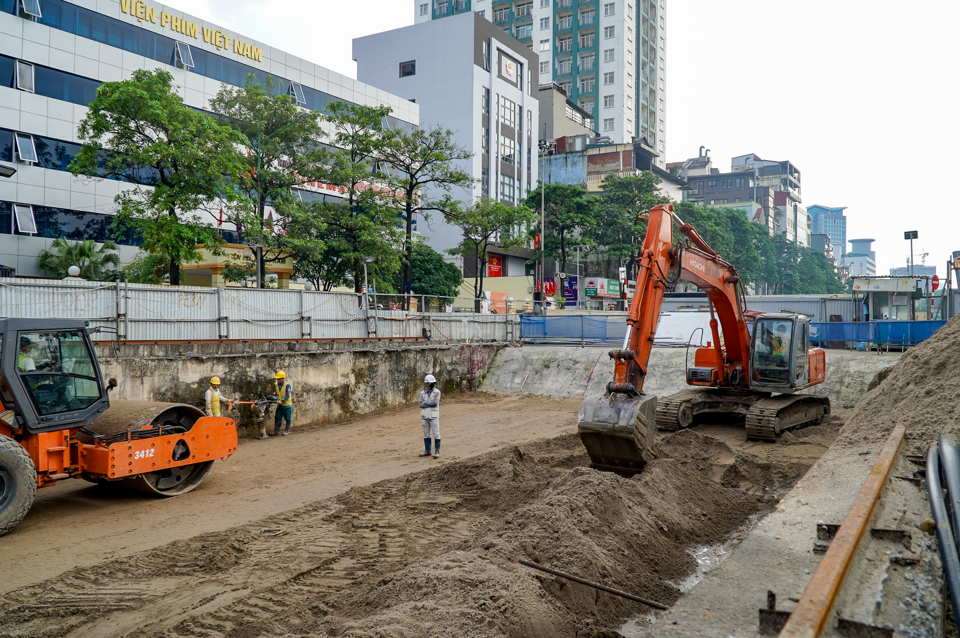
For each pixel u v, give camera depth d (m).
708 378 16.53
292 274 31.69
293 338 20.23
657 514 8.22
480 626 4.86
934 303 29.58
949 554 4.15
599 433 9.42
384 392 21.98
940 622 3.91
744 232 74.56
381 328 23.58
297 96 39.44
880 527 5.32
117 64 30.80
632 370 10.04
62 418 9.47
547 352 27.02
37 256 28.00
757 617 4.37
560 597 5.82
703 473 11.38
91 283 15.25
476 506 9.78
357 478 12.14
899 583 4.34
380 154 32.28
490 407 22.36
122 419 10.49
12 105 27.19
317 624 5.62
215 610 6.24
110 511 10.01
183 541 8.38
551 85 81.19
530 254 62.19
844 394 20.16
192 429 11.05
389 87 62.03
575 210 54.22
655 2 106.38
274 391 18.09
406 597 5.59
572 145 79.12
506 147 63.25
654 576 6.93
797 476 11.37
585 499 7.57
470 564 6.00
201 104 34.03
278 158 28.31
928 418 8.40
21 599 6.65
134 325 16.06
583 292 52.44
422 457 14.04
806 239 145.50
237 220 23.81
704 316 26.69
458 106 58.66
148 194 23.09
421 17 104.38
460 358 25.80
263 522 9.18
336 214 28.78
